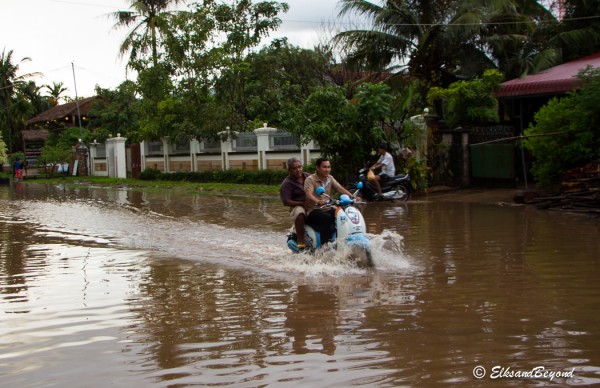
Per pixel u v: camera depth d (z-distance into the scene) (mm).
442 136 19875
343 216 8164
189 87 29203
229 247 10070
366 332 5109
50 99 70125
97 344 5078
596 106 13656
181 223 13633
